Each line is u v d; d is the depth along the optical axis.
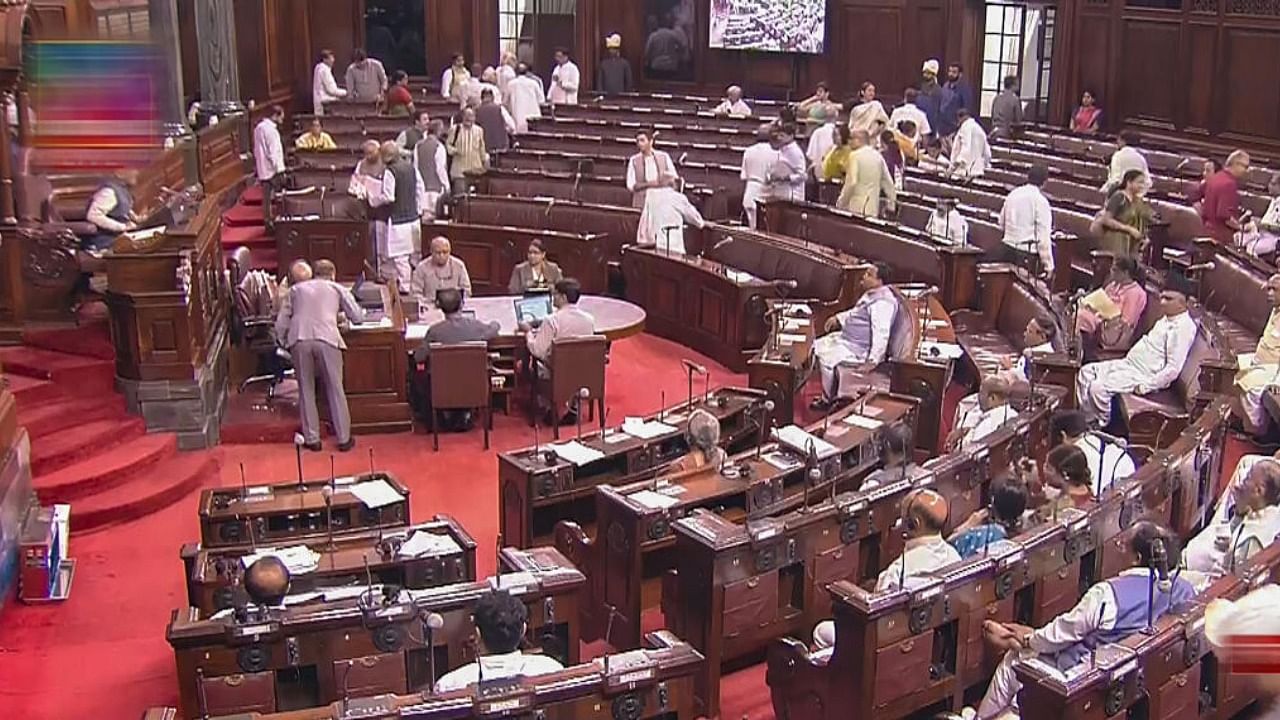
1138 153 16.94
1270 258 14.94
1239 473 7.89
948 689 6.78
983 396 9.94
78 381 11.30
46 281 11.72
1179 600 6.09
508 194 18.36
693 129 21.80
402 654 6.80
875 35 27.62
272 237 17.97
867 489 8.02
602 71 28.27
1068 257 15.03
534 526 9.32
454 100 24.14
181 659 6.53
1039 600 7.24
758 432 10.64
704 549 7.25
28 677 7.99
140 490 10.57
